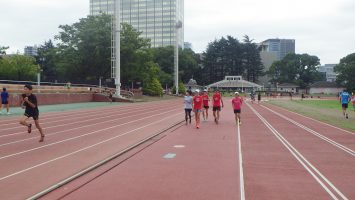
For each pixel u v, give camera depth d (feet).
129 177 30.71
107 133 61.72
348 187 28.04
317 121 88.43
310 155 41.65
